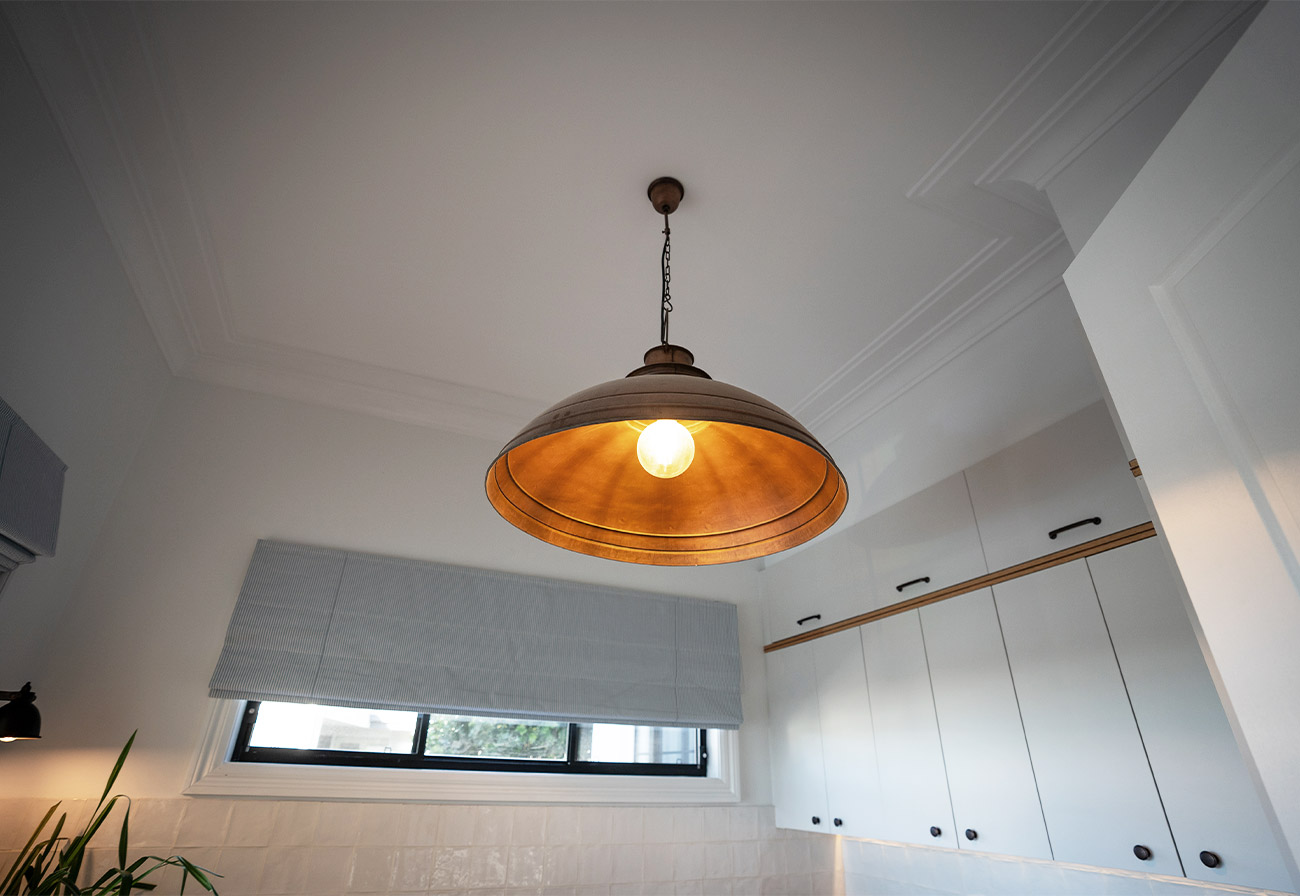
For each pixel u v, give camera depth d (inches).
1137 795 60.1
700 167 71.8
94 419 80.9
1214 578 29.6
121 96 63.7
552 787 100.1
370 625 97.7
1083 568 69.7
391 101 65.0
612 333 98.5
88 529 86.5
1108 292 38.0
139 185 72.8
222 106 65.2
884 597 95.7
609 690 108.2
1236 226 28.8
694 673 115.1
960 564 84.6
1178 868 56.1
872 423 111.0
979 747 76.5
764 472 47.1
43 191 60.8
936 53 60.7
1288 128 26.0
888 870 105.7
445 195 75.4
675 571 123.4
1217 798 54.5
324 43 59.8
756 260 84.6
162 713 84.9
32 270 61.5
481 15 57.6
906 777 85.6
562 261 84.8
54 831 74.1
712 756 115.3
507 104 65.2
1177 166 32.7
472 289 89.9
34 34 54.7
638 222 78.7
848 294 90.6
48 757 78.6
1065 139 67.4
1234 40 55.3
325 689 91.8
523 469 44.8
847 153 70.2
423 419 115.4
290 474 103.6
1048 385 83.1
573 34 59.1
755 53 60.6
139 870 77.7
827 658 105.0
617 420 33.6
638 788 105.5
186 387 101.8
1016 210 77.1
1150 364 34.4
